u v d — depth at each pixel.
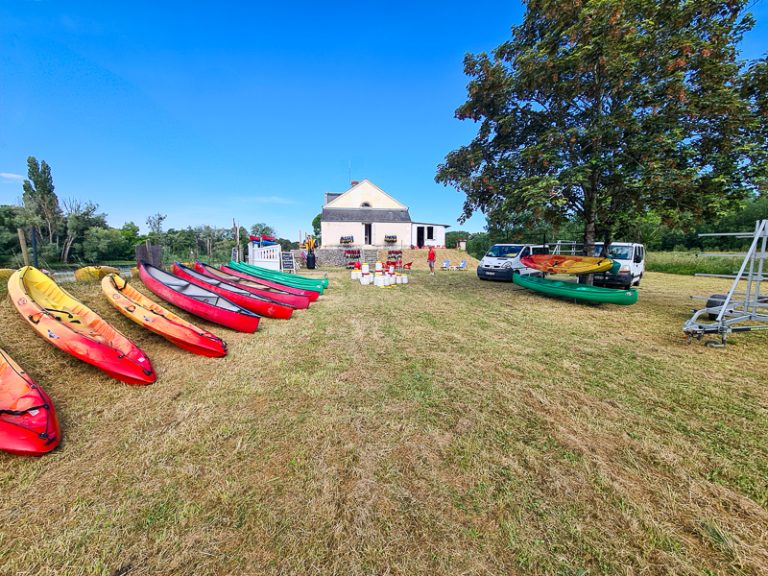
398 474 2.43
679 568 1.79
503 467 2.54
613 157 7.93
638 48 7.12
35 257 6.85
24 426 2.47
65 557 1.77
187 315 6.45
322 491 2.24
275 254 17.34
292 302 8.31
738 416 3.31
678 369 4.50
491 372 4.37
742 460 2.65
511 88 8.49
